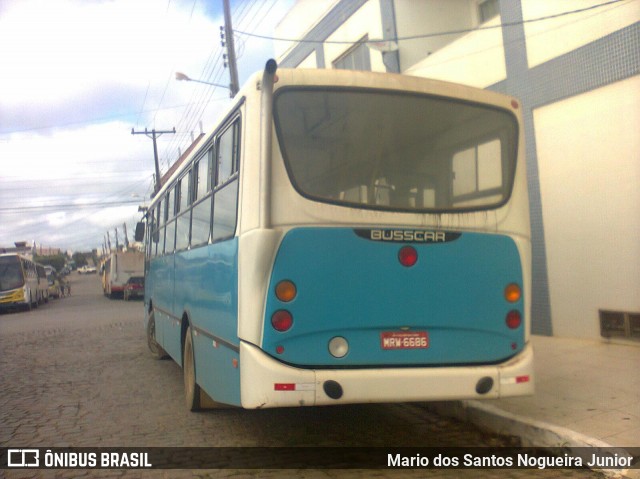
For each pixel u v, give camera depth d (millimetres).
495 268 4953
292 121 4598
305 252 4465
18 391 8445
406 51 13430
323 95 4711
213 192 5855
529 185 9938
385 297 4609
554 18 9406
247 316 4449
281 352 4387
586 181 8992
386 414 6660
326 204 4547
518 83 10117
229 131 5320
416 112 4926
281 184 4480
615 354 8109
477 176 5043
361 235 4594
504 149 5203
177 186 8398
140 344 13648
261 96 4609
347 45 15273
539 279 9773
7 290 30750
